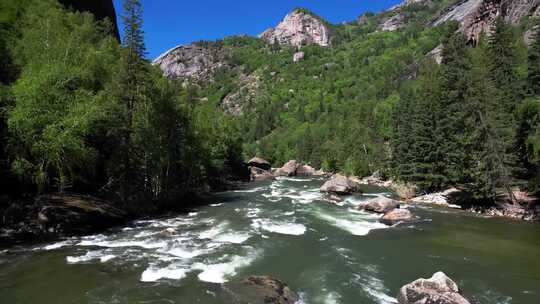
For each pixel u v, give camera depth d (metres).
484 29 107.19
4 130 26.78
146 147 39.31
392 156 66.88
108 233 26.95
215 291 15.86
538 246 24.69
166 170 45.31
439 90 58.31
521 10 96.69
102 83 38.28
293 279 18.19
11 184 27.89
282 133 151.00
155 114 41.09
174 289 16.16
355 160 84.31
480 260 21.70
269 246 23.78
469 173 41.81
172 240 24.92
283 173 94.56
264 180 78.81
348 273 19.19
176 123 46.31
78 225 26.70
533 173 38.59
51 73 27.86
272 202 43.22
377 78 180.38
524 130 39.19
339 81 194.25
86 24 45.50
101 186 36.09
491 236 27.38
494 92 42.75
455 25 141.12
